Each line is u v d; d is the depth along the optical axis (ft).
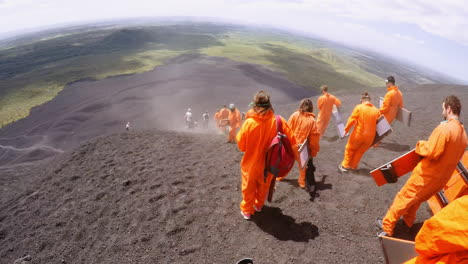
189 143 26.76
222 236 11.01
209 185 15.52
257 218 11.90
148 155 21.90
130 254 10.43
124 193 15.17
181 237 11.11
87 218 13.19
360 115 14.62
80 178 18.24
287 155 9.63
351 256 9.51
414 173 8.91
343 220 11.49
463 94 43.65
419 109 34.12
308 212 12.16
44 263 10.56
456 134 7.63
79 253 10.85
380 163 17.58
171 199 14.03
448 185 9.23
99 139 28.43
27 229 13.19
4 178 23.70
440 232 3.87
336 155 20.29
